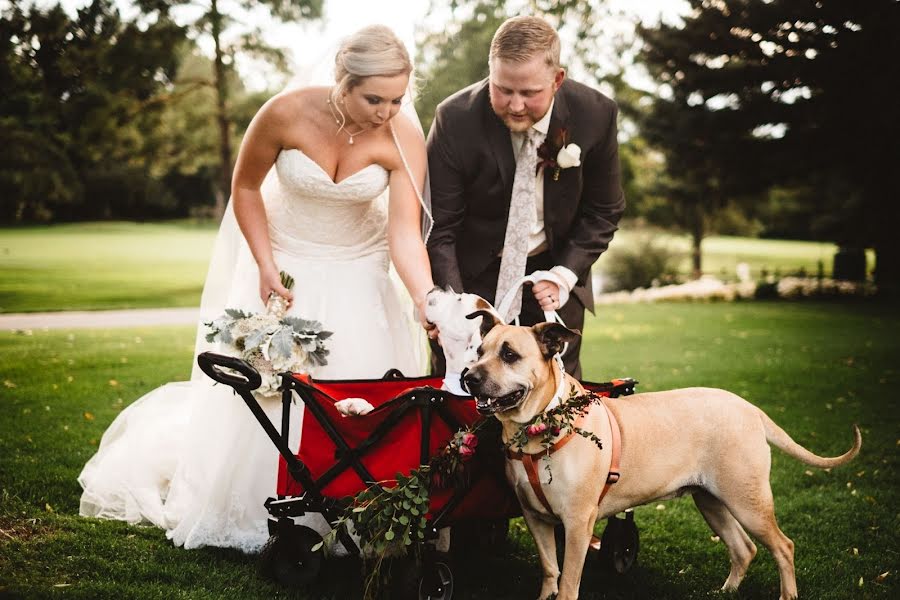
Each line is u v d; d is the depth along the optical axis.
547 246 4.76
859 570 4.33
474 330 3.97
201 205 58.25
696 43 20.88
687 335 13.93
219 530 4.31
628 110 22.33
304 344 4.27
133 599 3.62
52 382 8.63
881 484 5.82
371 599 3.49
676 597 4.01
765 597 4.03
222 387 4.44
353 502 3.53
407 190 4.59
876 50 18.77
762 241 48.47
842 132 20.48
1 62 23.33
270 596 3.77
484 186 4.61
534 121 4.29
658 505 5.46
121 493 4.80
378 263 4.78
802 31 20.06
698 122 21.25
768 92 20.62
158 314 16.59
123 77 23.52
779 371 10.23
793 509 5.29
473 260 4.80
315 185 4.39
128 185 53.62
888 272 22.86
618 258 26.12
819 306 19.81
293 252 4.64
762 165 21.77
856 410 8.14
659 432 3.81
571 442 3.56
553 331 3.57
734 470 3.81
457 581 4.14
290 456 3.69
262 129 4.38
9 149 24.17
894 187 21.27
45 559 4.00
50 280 23.09
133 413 5.21
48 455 5.81
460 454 3.52
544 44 4.07
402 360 4.92
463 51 14.31
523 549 4.69
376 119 4.18
